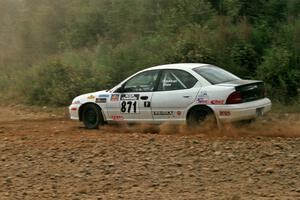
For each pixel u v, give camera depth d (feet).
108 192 34.30
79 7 108.99
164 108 52.90
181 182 35.70
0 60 109.19
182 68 52.90
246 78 72.13
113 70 79.51
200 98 50.80
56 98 78.43
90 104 58.18
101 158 42.63
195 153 42.68
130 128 56.65
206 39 77.25
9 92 87.81
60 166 41.06
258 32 78.89
